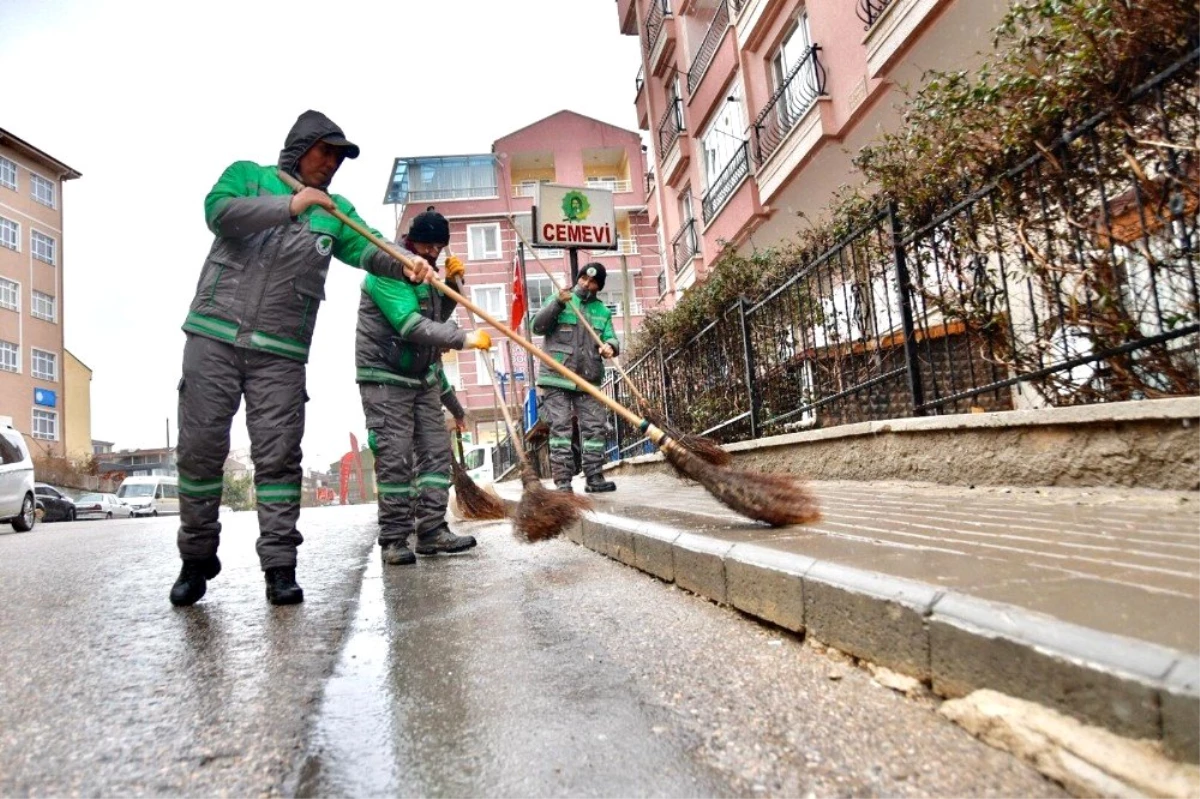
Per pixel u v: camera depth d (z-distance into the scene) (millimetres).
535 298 35406
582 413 7242
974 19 8094
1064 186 4020
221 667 2428
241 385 3469
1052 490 3928
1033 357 4504
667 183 19141
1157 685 1332
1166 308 3684
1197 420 3340
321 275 3582
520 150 36781
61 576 4688
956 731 1649
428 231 4715
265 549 3461
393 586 3873
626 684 2113
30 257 37406
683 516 4172
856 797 1407
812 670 2127
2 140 35969
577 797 1473
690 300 9109
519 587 3650
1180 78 3367
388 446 4684
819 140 10781
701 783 1502
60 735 1859
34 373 37281
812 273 6512
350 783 1573
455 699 2057
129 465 63906
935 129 4965
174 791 1552
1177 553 2246
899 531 2990
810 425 6797
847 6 10305
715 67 15008
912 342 5301
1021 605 1740
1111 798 1294
